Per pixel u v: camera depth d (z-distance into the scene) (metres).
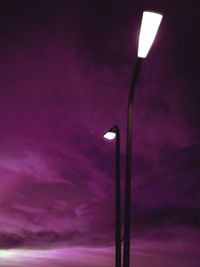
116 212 8.28
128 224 6.94
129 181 7.08
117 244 8.09
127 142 7.22
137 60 6.80
